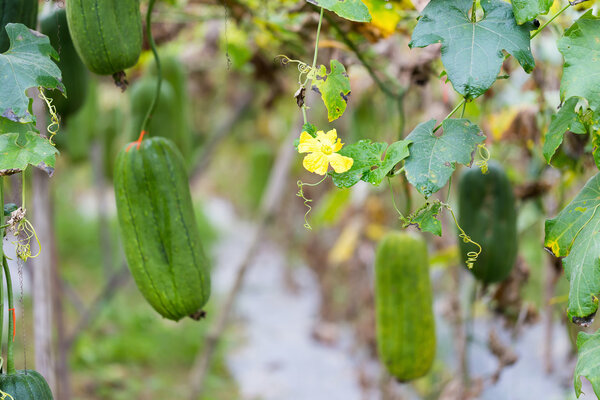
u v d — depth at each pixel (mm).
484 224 2604
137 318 8359
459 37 1422
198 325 8422
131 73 4582
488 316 5160
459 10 1459
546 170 3396
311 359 7340
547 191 3242
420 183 1385
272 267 11672
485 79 1380
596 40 1413
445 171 1385
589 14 1455
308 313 8977
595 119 1370
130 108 3355
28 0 1797
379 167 1426
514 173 3555
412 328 2551
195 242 1949
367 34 2518
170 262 1908
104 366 7223
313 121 6289
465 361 3693
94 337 7789
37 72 1428
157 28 3551
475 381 3539
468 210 2633
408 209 2486
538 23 1445
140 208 1898
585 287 1416
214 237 14109
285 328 8414
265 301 9641
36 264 2699
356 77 4102
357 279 5727
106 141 4863
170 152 1941
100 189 7703
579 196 1552
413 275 2549
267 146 8547
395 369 2600
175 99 3459
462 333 3752
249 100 6164
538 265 5645
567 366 4785
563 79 1401
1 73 1398
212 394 6703
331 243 7637
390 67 3375
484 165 1469
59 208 12805
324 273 7746
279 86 4363
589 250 1434
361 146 1461
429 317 2578
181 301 1929
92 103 4551
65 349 3963
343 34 2375
